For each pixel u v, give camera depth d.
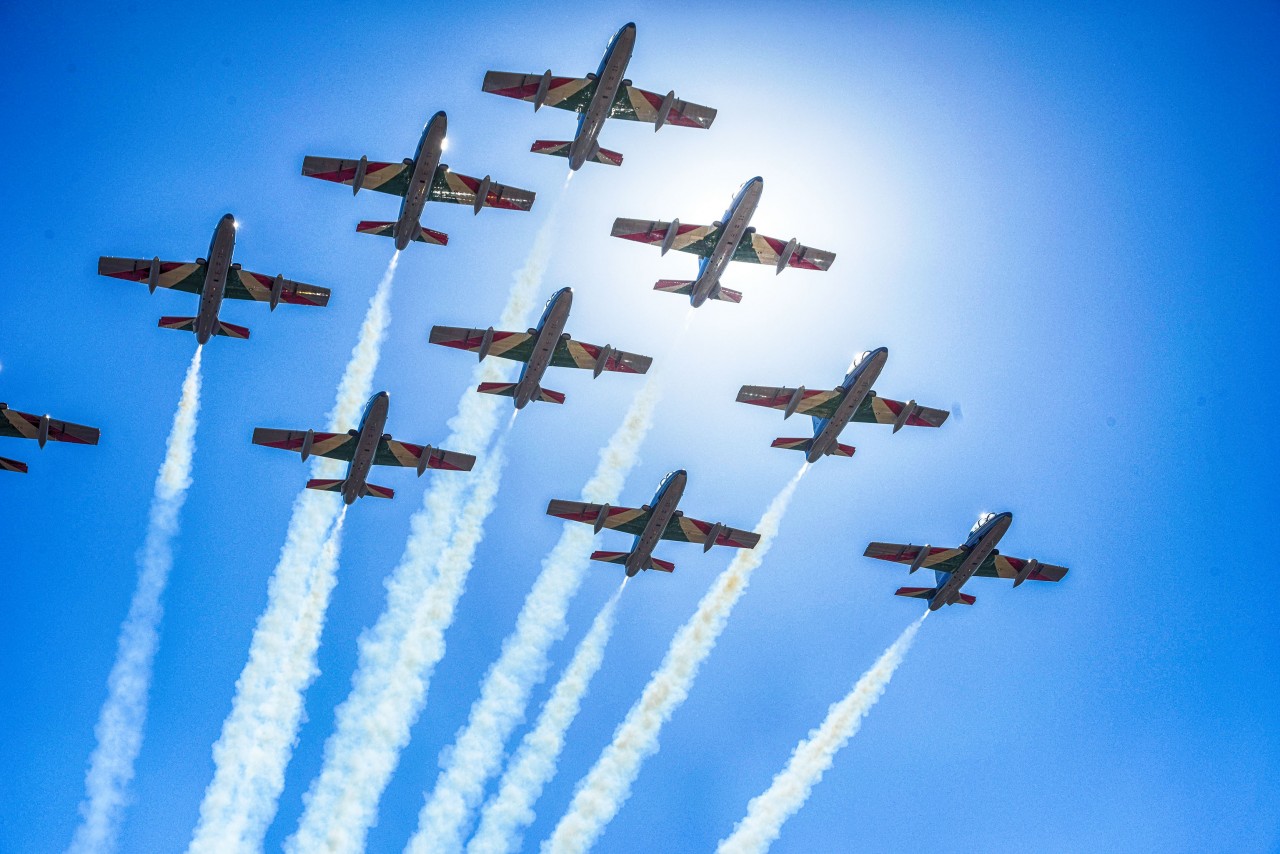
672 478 94.12
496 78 93.25
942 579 101.06
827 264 99.56
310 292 95.75
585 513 97.75
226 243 86.94
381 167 92.31
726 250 94.06
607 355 96.50
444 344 96.19
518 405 97.50
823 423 97.25
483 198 94.44
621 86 92.12
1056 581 102.50
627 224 96.31
